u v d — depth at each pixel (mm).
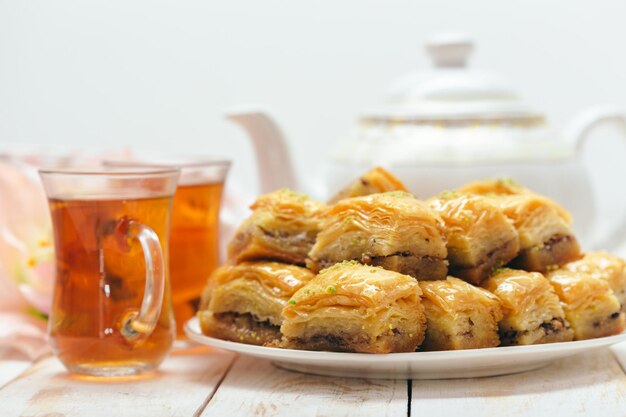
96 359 722
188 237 800
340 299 683
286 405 676
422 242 710
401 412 661
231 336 738
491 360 692
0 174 850
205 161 819
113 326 719
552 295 722
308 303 691
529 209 756
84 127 1552
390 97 994
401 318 684
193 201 797
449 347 694
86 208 715
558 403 672
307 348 697
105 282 719
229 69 1527
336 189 978
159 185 731
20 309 837
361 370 707
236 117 961
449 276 718
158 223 733
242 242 760
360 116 1007
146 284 709
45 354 796
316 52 1519
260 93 1528
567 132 1005
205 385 719
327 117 1525
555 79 1489
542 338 716
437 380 712
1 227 841
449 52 984
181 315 805
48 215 853
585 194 980
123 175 717
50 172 721
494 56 1497
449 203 737
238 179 1548
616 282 768
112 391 709
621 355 764
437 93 967
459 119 954
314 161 1534
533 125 971
